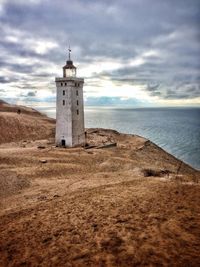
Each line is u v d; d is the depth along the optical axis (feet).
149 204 68.33
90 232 55.62
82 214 67.10
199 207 63.10
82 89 233.14
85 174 137.18
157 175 136.87
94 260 44.70
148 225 55.26
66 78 215.72
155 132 574.56
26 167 142.10
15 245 54.95
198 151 351.46
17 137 286.66
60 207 76.07
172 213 60.39
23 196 101.09
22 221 68.85
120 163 164.66
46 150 191.31
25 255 50.24
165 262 41.91
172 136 504.43
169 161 228.84
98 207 70.79
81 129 233.55
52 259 47.11
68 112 217.97
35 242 54.95
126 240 49.96
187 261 41.68
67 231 57.77
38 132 310.65
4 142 268.41
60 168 143.64
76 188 103.71
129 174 133.49
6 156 159.84
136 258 43.75
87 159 168.86
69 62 233.14
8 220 72.54
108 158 176.45
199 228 52.19
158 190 82.12
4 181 115.96
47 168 141.28
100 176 128.67
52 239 55.01
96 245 49.67
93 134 295.89
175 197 72.59
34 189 110.52
